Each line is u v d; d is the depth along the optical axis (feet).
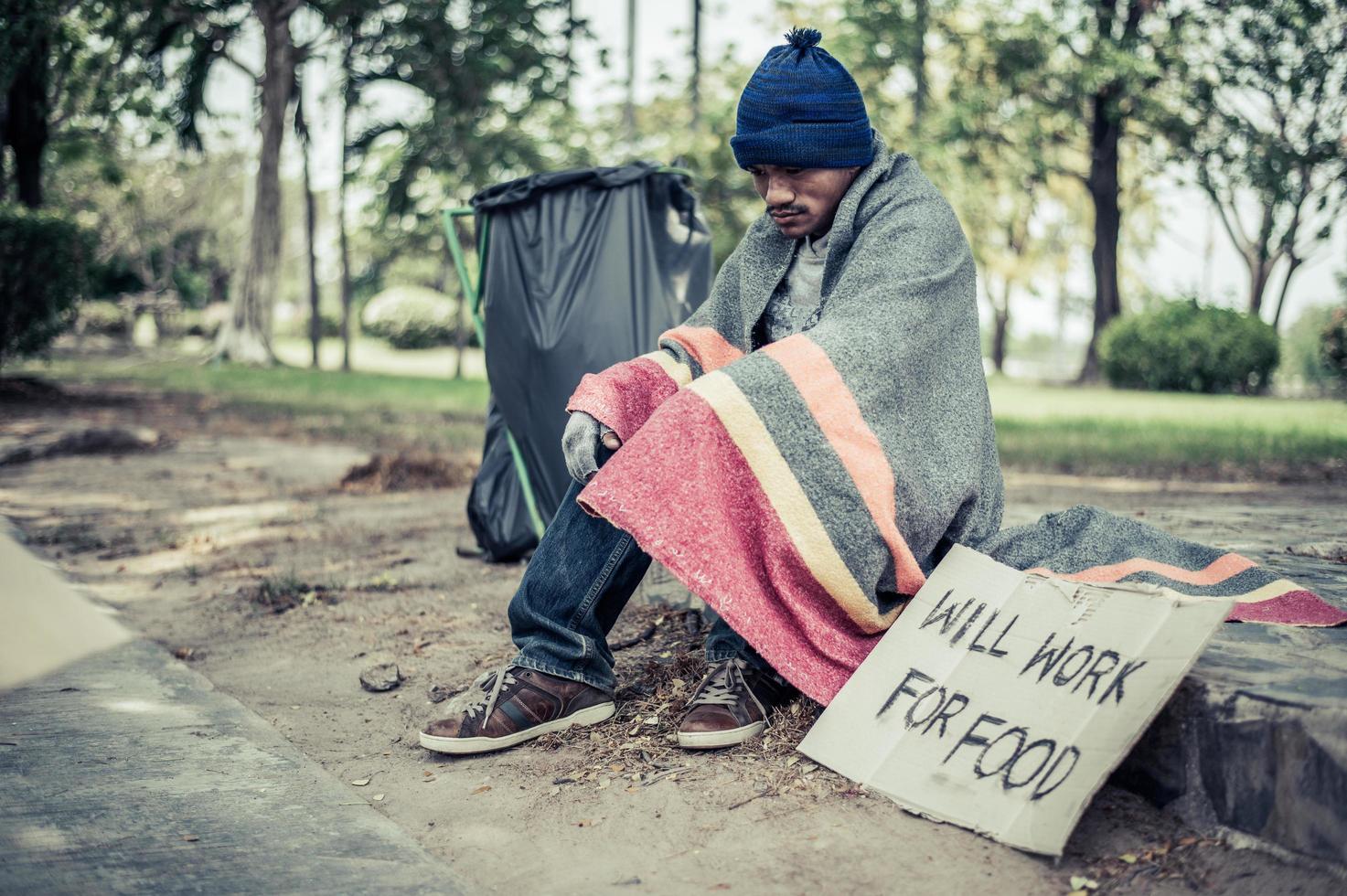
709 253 13.03
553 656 7.91
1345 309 59.11
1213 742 5.92
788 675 7.00
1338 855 5.34
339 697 9.27
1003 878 5.60
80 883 5.73
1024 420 39.17
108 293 117.91
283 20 73.82
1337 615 7.06
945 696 6.70
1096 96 80.12
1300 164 76.95
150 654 10.49
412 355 114.21
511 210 12.69
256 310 78.28
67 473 24.09
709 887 5.72
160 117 74.08
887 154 7.93
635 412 7.74
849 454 7.01
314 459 26.40
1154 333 72.38
